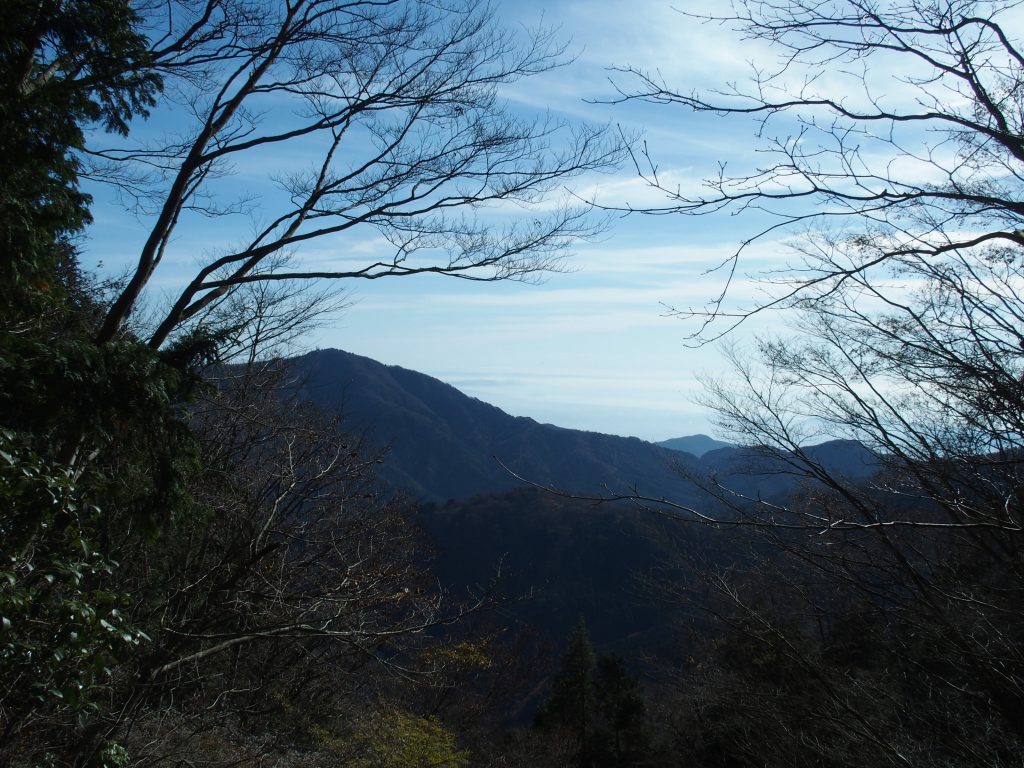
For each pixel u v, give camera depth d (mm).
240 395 10844
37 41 6086
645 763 19594
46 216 5840
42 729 5246
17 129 5543
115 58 6664
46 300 5750
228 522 9219
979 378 5953
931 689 7723
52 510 4055
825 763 9070
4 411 5102
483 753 15492
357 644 8672
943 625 6863
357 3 7078
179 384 6504
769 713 9094
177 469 6258
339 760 9797
